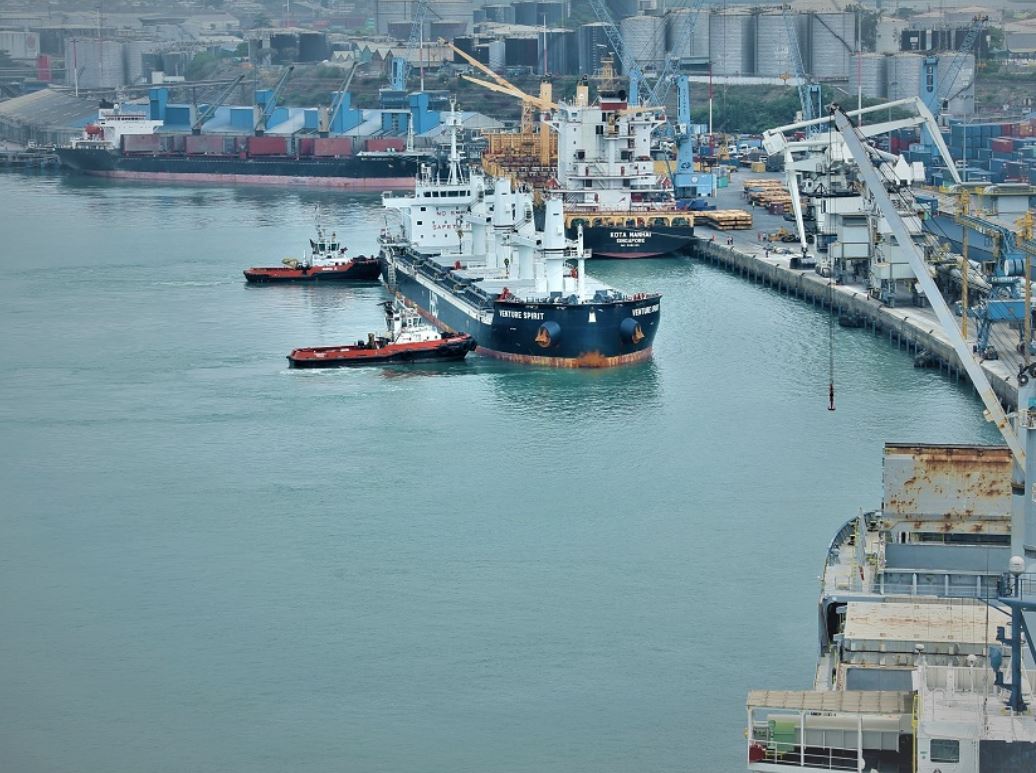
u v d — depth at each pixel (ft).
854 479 639.35
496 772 415.85
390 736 434.30
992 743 286.05
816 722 310.45
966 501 408.67
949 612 357.20
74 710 453.17
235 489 642.22
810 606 508.94
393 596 525.34
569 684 460.14
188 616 513.45
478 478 651.66
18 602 528.63
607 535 580.30
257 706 452.35
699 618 501.15
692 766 417.28
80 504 627.87
